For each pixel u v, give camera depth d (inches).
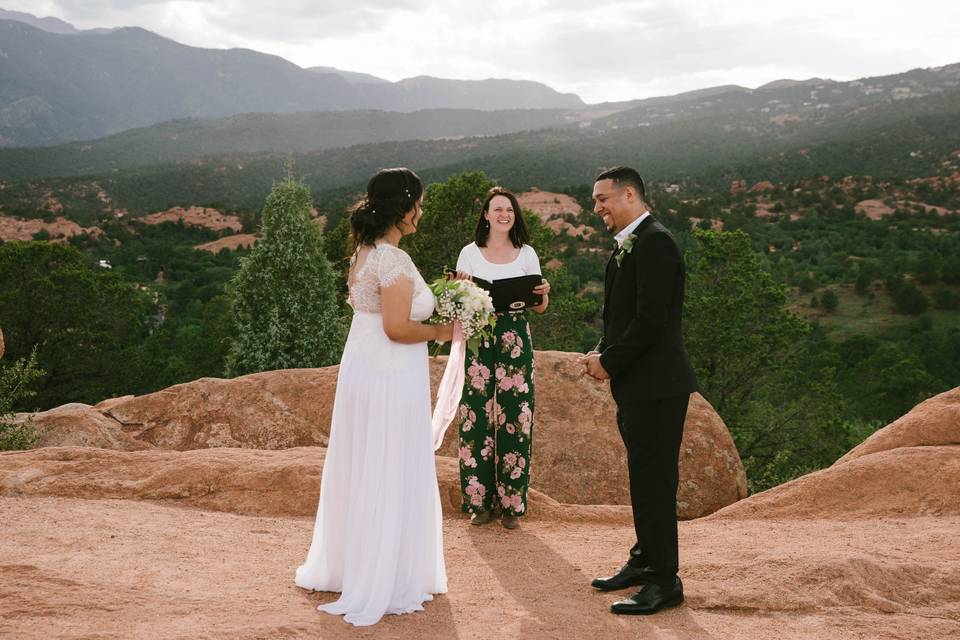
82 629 114.2
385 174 142.2
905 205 6825.8
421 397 145.6
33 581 135.6
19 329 1259.2
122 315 1381.6
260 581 150.9
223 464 230.1
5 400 387.9
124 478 229.9
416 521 142.3
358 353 142.9
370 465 138.9
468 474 207.2
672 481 141.5
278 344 771.4
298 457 239.3
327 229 1507.1
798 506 218.4
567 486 314.0
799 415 842.2
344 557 143.9
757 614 139.6
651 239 137.6
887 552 168.6
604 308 150.5
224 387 335.6
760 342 824.3
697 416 324.5
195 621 122.1
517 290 199.6
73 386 1306.6
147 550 167.0
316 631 123.4
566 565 172.6
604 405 331.9
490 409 204.8
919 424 242.4
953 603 143.7
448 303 163.2
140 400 334.3
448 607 142.6
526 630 130.8
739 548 177.8
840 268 4020.7
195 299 2999.5
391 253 139.9
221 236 6658.5
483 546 188.7
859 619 135.6
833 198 7185.0
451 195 925.2
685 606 143.5
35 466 231.9
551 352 351.9
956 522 191.8
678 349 141.3
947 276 3380.9
